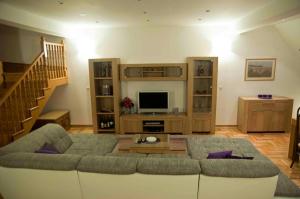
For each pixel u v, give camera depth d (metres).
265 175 1.88
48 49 4.59
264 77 5.22
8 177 2.19
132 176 1.99
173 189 1.99
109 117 5.37
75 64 5.41
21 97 3.68
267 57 5.12
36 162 2.09
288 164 3.51
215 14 3.84
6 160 2.15
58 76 5.03
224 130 5.25
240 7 3.34
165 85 5.30
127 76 5.11
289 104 4.84
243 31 4.43
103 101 5.38
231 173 1.89
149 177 1.97
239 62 5.18
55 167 2.05
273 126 4.96
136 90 5.36
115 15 3.85
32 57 5.39
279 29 4.83
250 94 5.32
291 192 2.24
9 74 4.42
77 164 2.06
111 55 5.29
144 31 5.13
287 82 5.22
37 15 3.77
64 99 5.62
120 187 2.05
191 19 4.29
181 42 5.14
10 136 3.41
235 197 1.99
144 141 3.53
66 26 4.87
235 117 5.46
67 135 3.58
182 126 4.98
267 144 4.36
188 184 1.97
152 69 5.16
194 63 4.96
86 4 3.10
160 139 3.64
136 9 3.43
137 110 5.36
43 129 3.26
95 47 5.28
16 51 5.37
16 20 3.29
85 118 5.71
